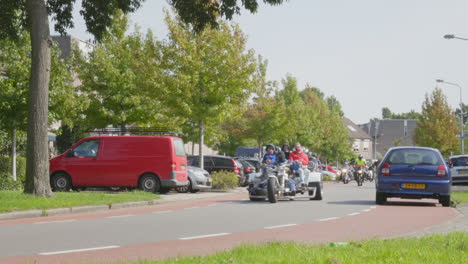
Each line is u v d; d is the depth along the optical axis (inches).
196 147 4212.6
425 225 700.0
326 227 669.9
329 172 3435.0
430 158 1026.7
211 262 381.4
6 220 758.5
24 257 455.2
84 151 1323.8
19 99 1381.6
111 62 2021.4
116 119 1993.1
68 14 1184.2
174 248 504.1
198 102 1776.6
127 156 1311.5
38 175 977.5
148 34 2054.6
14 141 1418.6
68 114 1626.5
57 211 846.5
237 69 1776.6
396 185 1020.5
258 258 392.8
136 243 535.5
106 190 1432.1
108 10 1165.1
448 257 398.6
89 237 577.6
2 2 1138.7
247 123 2955.2
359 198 1285.7
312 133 3693.4
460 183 2042.3
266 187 1140.5
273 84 2933.1
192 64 1745.8
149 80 1768.0
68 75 1502.2
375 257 398.6
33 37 991.6
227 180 1615.4
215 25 1161.4
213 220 751.7
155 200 1088.2
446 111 4424.2
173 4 1152.8
